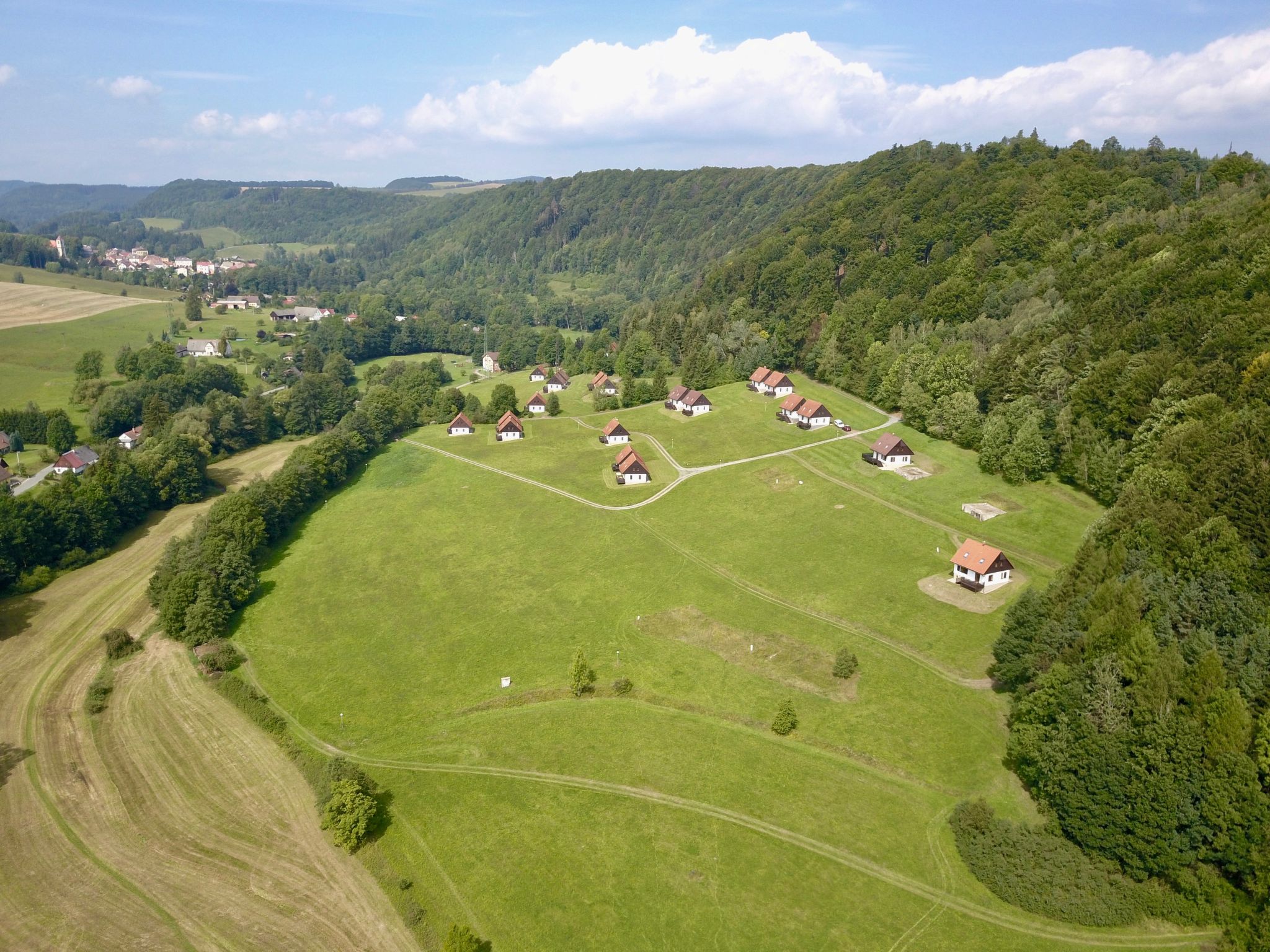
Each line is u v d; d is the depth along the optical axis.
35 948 59.06
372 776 76.19
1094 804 61.34
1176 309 114.31
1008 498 122.25
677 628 99.81
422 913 60.88
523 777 75.31
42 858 67.62
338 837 66.88
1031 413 126.69
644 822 69.06
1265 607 67.00
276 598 111.88
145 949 58.72
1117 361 115.19
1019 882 60.34
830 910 59.97
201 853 67.69
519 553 122.56
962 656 89.94
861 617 99.00
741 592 107.31
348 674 93.81
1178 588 71.25
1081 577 77.81
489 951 57.62
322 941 58.97
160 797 74.44
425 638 100.62
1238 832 56.38
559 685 89.69
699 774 74.94
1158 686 61.69
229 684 90.81
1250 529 74.25
